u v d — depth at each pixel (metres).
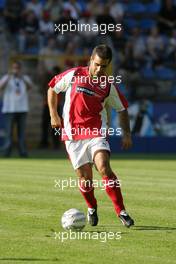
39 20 93.56
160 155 83.25
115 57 94.38
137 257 23.41
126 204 35.88
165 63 98.69
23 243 25.53
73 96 28.78
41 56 90.19
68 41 92.31
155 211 33.41
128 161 70.25
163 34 101.69
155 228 28.84
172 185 45.47
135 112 89.25
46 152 85.19
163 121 90.12
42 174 52.22
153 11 104.81
